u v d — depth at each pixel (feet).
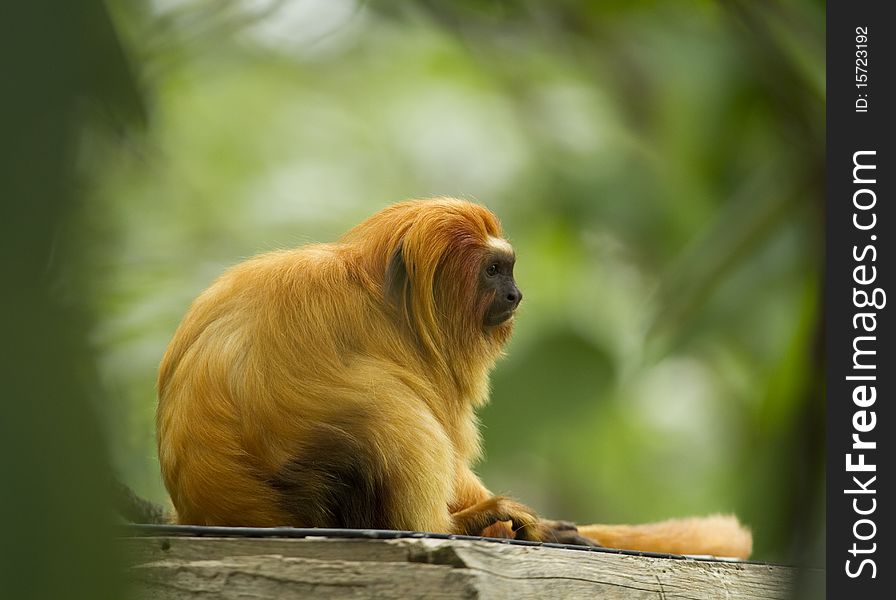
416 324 27.12
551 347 64.08
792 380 38.50
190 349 24.98
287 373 24.23
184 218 65.72
